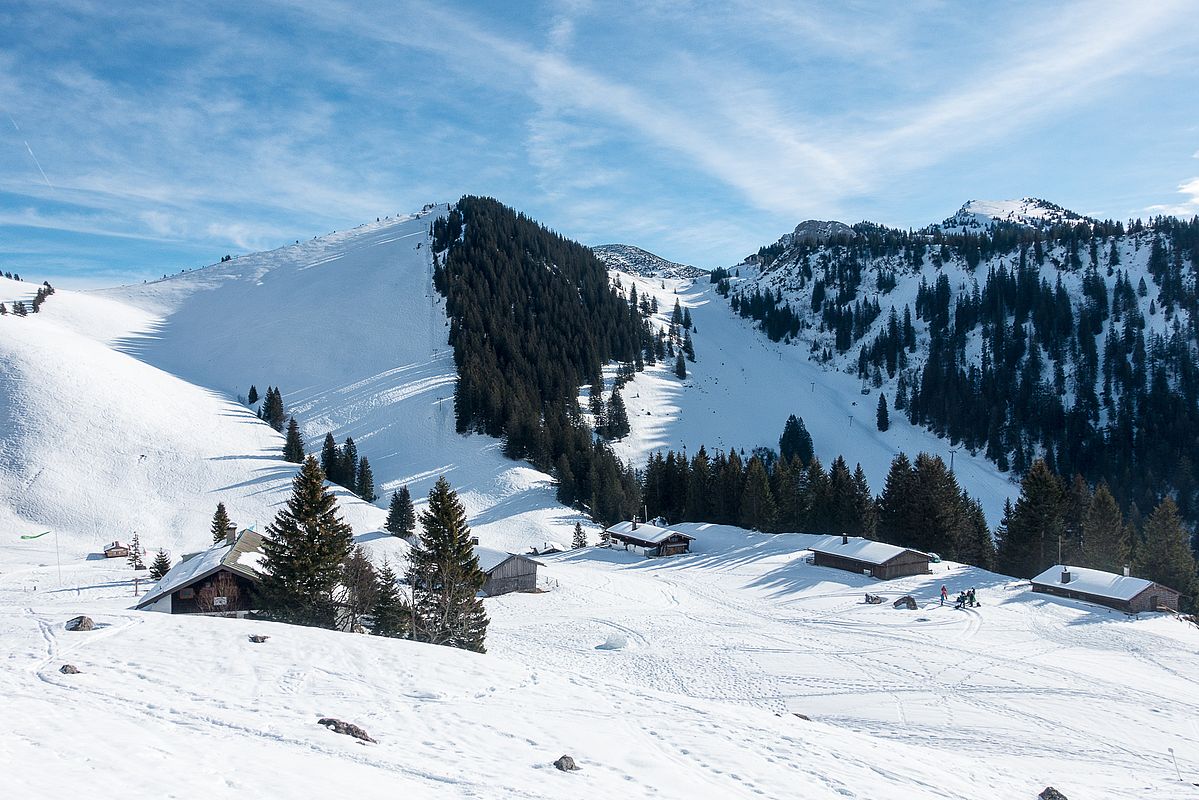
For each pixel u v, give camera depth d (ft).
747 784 54.70
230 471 386.32
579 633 184.14
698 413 651.25
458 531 146.00
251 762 46.75
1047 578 224.33
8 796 35.65
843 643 170.81
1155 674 144.46
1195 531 476.13
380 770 48.52
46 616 98.48
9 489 335.06
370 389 558.15
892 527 320.91
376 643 88.69
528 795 46.44
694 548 325.42
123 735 49.88
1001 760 95.66
